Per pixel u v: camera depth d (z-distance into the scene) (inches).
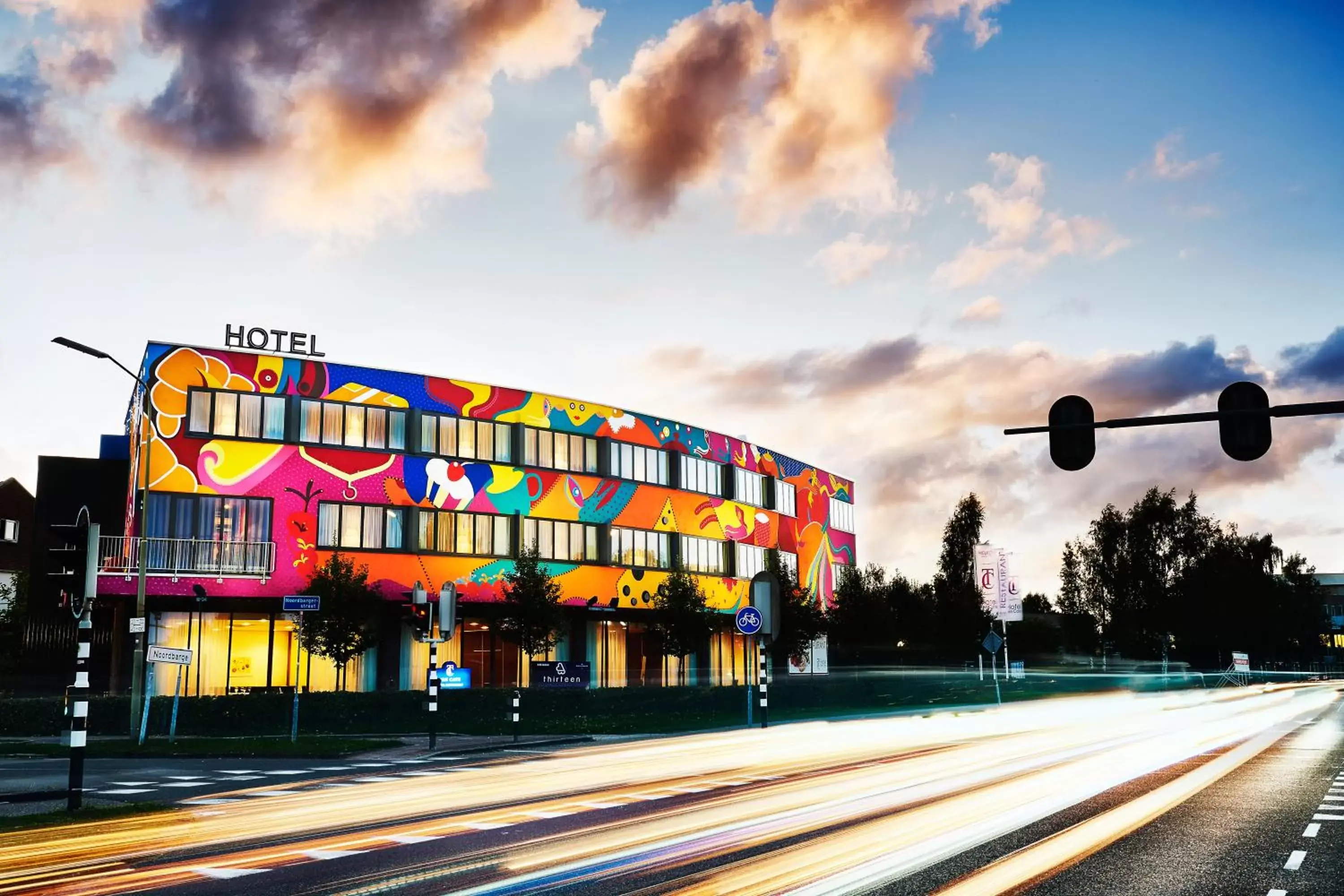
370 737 1219.2
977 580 2960.1
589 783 695.7
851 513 3309.5
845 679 2001.7
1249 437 512.4
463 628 1984.5
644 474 2356.1
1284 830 462.3
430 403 1972.2
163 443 1699.1
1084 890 337.7
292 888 353.4
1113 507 3767.2
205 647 1723.7
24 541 2598.4
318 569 1717.5
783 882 349.7
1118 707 1847.9
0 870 392.8
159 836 480.1
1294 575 4675.2
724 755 908.0
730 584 2571.4
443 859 406.6
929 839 436.5
